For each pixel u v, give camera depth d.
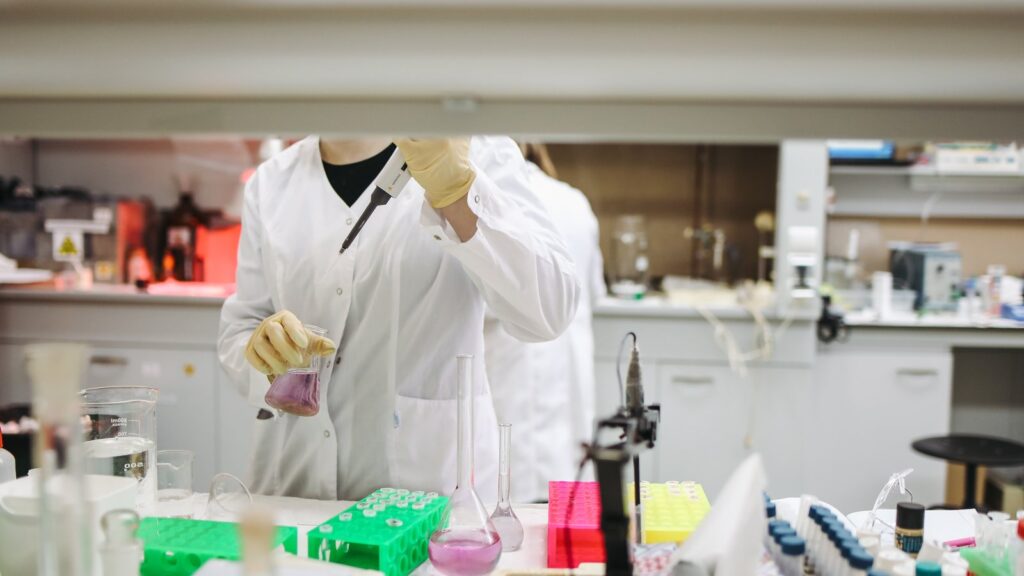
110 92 0.71
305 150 1.64
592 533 1.10
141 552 0.97
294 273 1.53
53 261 3.60
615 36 0.59
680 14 0.57
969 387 3.68
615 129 0.70
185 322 3.19
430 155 1.14
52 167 3.95
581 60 0.61
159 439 3.23
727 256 3.75
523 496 2.28
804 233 3.05
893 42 0.59
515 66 0.62
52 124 0.74
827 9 0.56
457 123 0.70
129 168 3.91
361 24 0.59
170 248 3.61
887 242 3.70
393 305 1.48
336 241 1.51
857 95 0.67
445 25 0.58
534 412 2.32
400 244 1.48
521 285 1.34
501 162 1.51
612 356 3.12
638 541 1.09
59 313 3.27
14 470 1.15
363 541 1.04
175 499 1.22
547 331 1.46
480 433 1.53
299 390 1.27
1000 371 3.66
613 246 3.82
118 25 0.60
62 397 0.77
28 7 0.58
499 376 2.25
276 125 0.71
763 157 3.72
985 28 0.57
